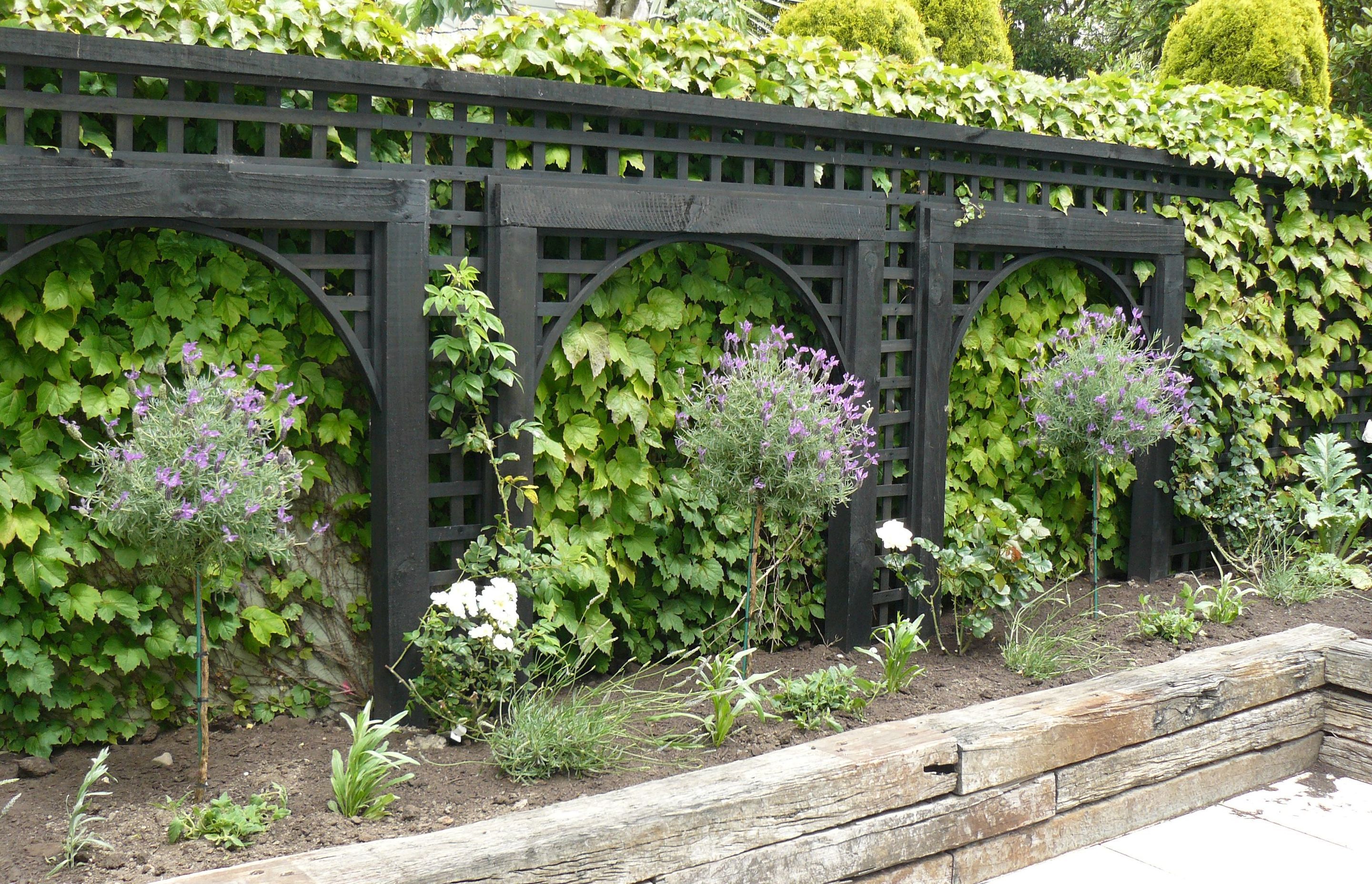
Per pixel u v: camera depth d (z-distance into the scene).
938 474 4.36
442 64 3.35
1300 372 5.61
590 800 2.77
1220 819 3.77
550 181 3.48
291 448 3.37
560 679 3.66
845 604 4.17
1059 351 4.66
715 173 3.81
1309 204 5.47
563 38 3.51
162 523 2.57
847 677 3.62
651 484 3.89
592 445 3.71
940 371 4.32
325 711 3.53
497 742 3.12
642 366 3.79
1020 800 3.36
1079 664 4.04
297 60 3.02
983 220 4.36
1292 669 4.13
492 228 3.38
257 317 3.26
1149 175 4.90
